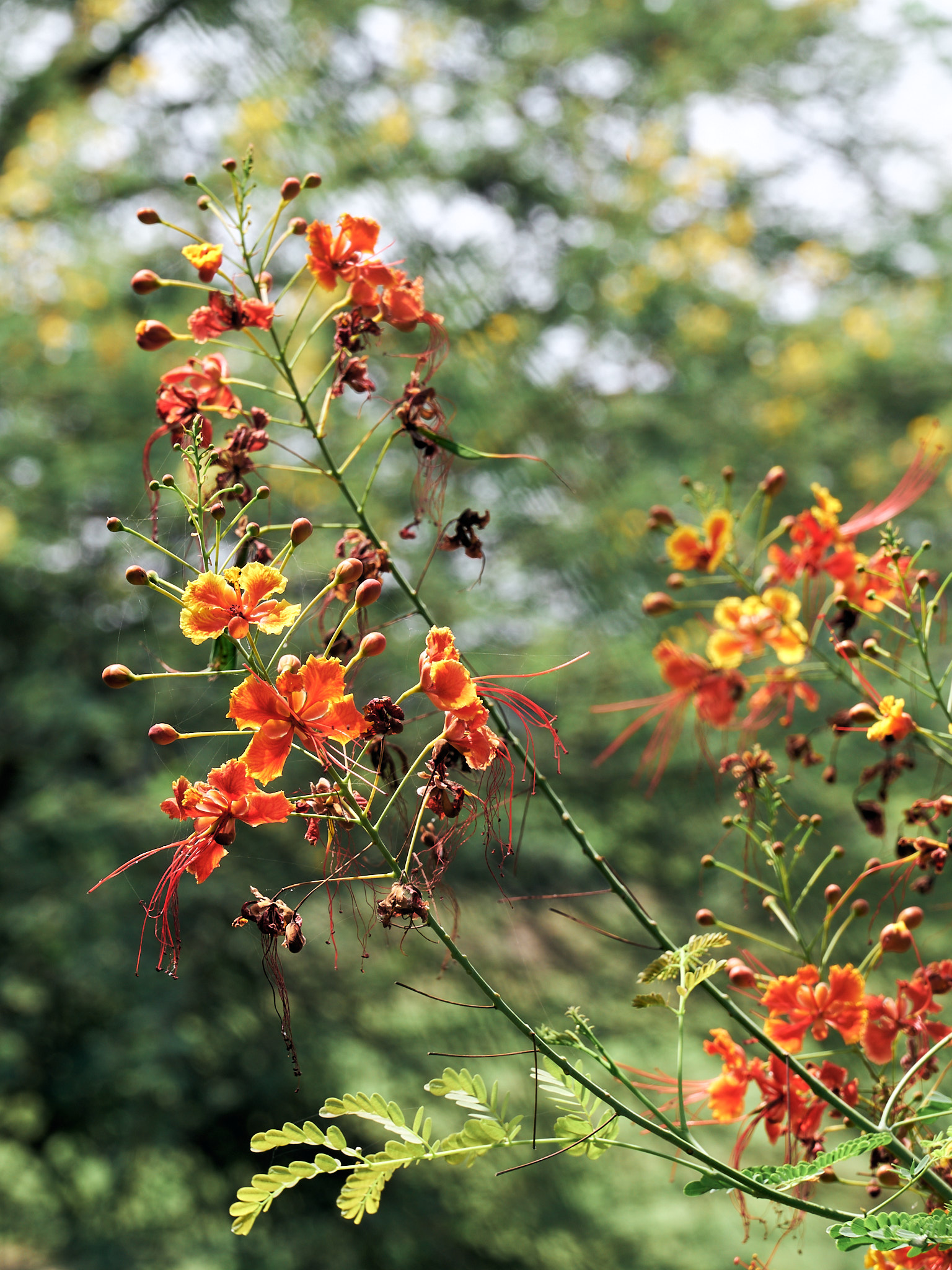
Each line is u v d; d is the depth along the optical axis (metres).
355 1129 7.03
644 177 8.82
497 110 8.91
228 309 1.48
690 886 6.70
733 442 8.78
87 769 6.88
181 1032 6.38
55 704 6.26
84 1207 7.16
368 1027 7.15
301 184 1.49
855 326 9.28
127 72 7.12
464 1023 6.59
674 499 7.66
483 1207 7.01
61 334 6.70
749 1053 1.72
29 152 7.01
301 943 1.16
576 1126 1.27
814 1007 1.50
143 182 7.36
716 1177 1.21
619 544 5.85
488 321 5.33
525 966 6.66
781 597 1.82
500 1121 1.28
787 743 1.87
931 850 1.53
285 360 1.50
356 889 1.52
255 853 6.71
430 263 4.59
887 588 1.80
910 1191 1.45
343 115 5.22
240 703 1.16
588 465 6.10
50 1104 6.87
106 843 6.27
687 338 8.76
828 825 5.59
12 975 6.62
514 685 2.65
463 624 6.45
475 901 6.93
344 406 6.00
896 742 1.58
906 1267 1.28
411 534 1.56
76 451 6.64
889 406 9.91
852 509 8.52
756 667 2.50
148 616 5.82
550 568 6.31
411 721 1.26
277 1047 6.97
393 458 6.32
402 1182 7.13
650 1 9.24
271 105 4.98
